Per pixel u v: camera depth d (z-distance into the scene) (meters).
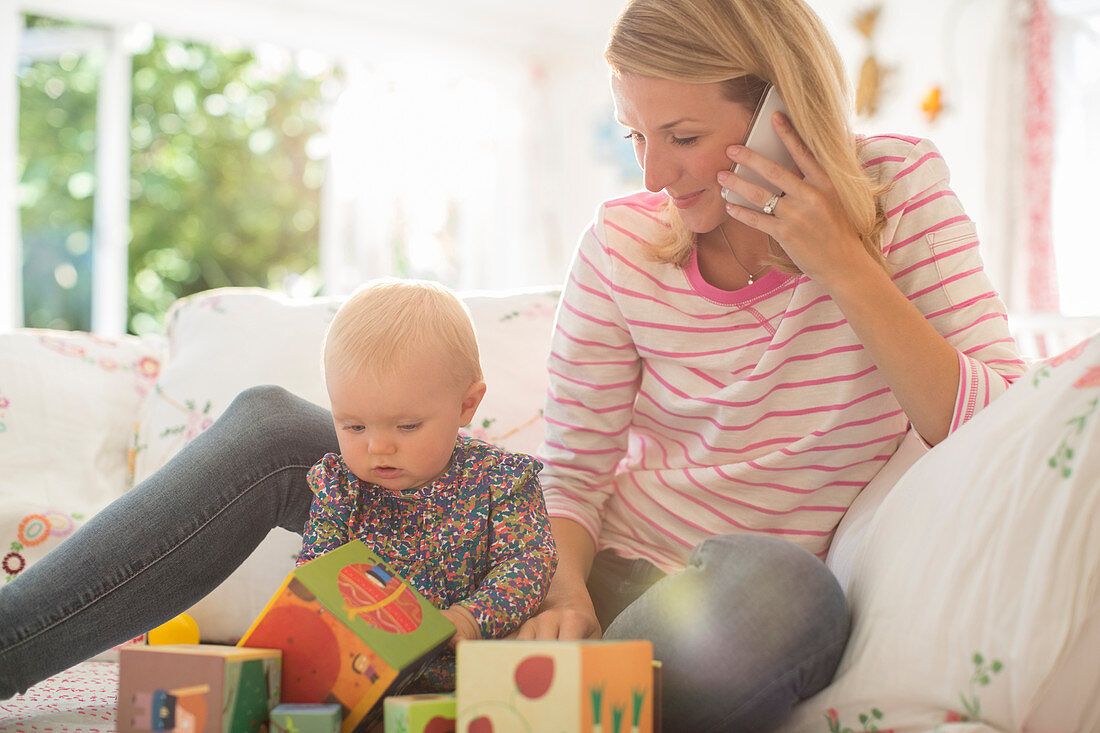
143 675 0.90
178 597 1.22
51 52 4.66
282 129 8.46
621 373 1.44
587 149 5.60
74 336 1.96
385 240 5.31
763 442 1.36
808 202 1.16
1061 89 4.34
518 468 1.24
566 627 1.15
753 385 1.31
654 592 1.10
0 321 4.12
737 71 1.16
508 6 5.18
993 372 1.18
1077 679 0.90
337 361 1.18
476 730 0.83
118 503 1.21
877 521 1.11
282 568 1.62
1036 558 0.90
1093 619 0.90
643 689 0.87
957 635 0.92
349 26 5.00
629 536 1.48
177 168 8.20
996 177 4.36
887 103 4.64
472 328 1.27
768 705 1.00
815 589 1.01
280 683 0.96
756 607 1.00
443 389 1.19
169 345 1.97
